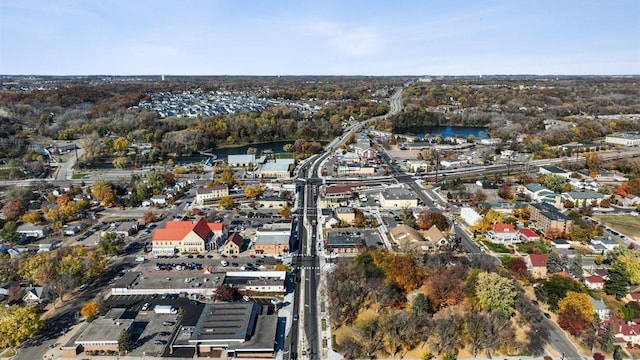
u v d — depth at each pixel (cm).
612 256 14638
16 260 14350
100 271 14550
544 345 10700
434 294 12231
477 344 10550
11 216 19225
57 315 12144
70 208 19700
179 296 13038
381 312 11994
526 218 19000
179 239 16138
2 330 10269
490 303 11506
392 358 10306
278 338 11000
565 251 15638
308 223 18962
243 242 17025
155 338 10994
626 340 10781
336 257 15562
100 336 10569
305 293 13150
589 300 11506
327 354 10400
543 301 12456
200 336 10531
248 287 13150
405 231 16775
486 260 14238
